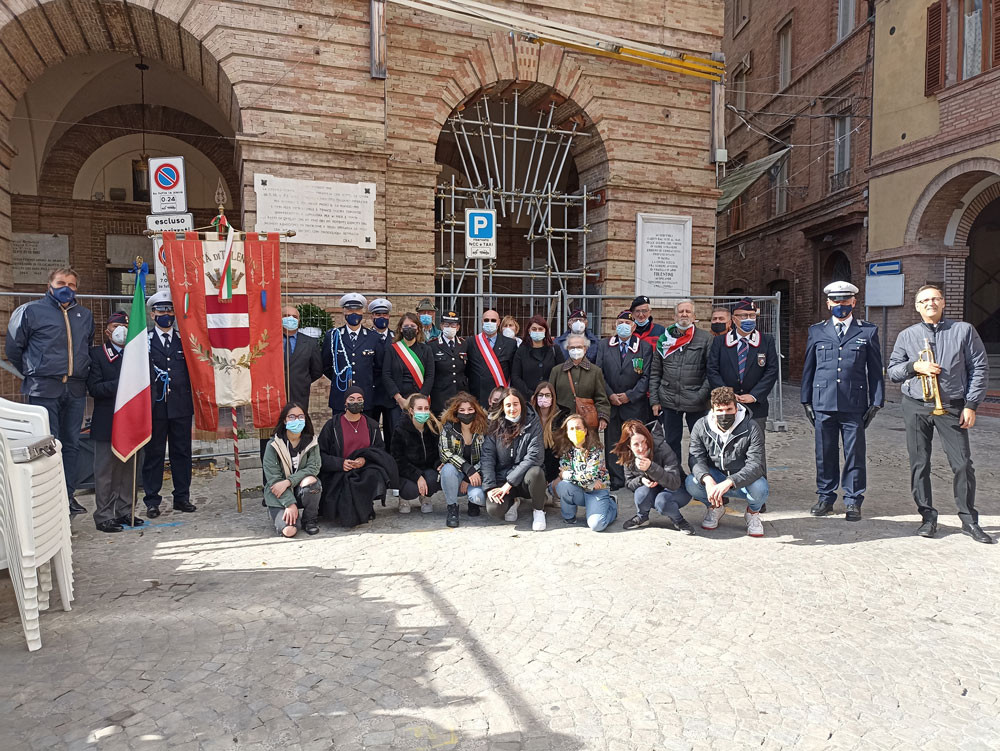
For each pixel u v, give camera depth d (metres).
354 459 6.32
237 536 6.00
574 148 13.88
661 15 12.97
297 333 7.47
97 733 3.05
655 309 13.32
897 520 6.39
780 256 20.98
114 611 4.38
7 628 4.16
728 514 6.66
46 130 15.07
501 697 3.34
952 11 13.70
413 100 11.67
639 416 7.33
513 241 18.02
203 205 16.94
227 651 3.82
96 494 6.16
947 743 2.98
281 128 10.44
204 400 6.75
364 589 4.72
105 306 8.45
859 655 3.75
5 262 10.48
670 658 3.72
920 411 5.85
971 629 4.07
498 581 4.85
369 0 10.78
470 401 6.34
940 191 14.10
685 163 13.42
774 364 6.67
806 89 19.17
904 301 15.09
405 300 11.47
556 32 12.12
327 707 3.26
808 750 2.93
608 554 5.45
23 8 9.50
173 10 9.89
